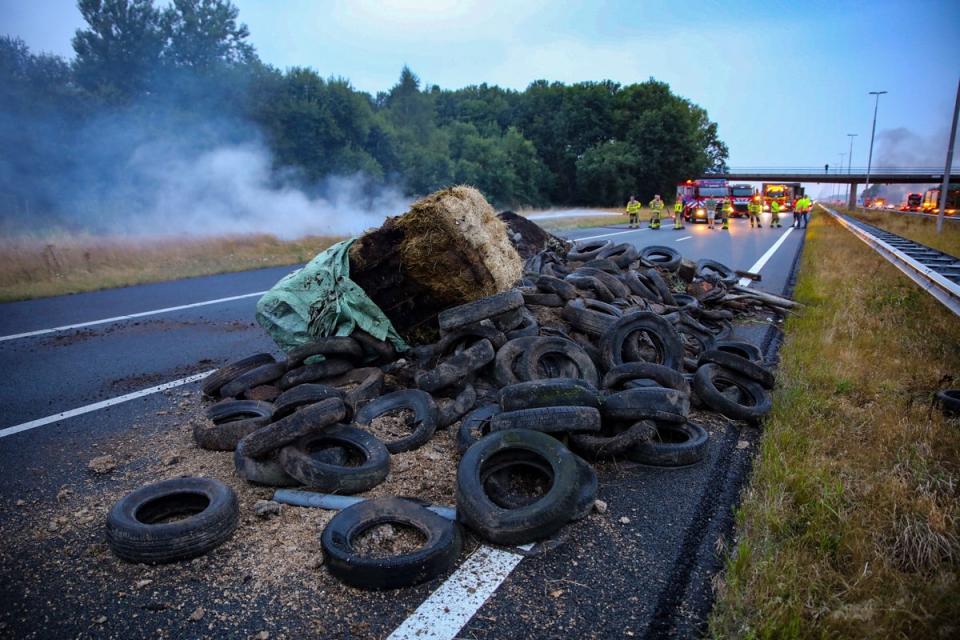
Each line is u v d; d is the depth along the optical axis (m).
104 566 3.28
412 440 4.57
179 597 3.01
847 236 23.12
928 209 51.03
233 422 4.67
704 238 24.38
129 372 6.86
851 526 3.35
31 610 2.93
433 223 5.77
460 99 84.31
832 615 2.67
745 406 5.25
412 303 6.43
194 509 3.84
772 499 3.69
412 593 3.01
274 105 36.16
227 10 36.66
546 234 10.62
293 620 2.83
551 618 2.83
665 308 8.13
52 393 6.17
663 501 3.90
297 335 6.26
